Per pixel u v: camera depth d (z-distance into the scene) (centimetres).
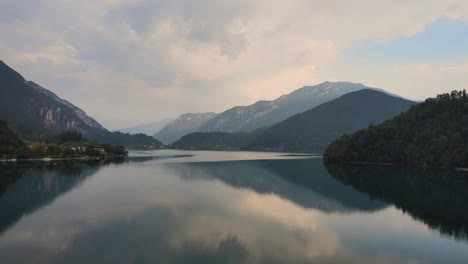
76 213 6781
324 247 5031
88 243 5003
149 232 5584
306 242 5234
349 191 9975
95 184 10769
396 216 6925
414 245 5159
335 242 5259
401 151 19750
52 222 6097
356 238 5459
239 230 5809
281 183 11638
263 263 4406
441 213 7162
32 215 6588
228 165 19100
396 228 6047
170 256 4559
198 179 12488
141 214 6781
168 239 5247
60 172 14188
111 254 4591
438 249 5000
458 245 5166
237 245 5047
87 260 4375
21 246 4850
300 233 5694
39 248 4781
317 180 12462
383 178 13062
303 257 4625
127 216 6600
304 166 18575
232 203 8044
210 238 5347
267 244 5116
